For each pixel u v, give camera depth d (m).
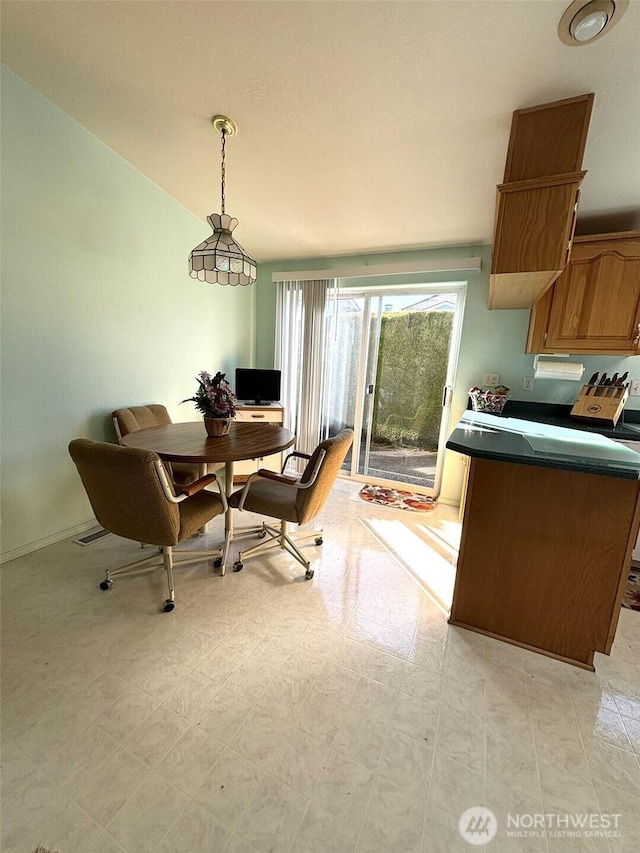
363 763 1.15
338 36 1.46
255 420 3.57
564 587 1.56
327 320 3.79
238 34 1.52
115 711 1.27
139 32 1.59
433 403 3.54
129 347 2.76
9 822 0.96
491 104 1.63
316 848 0.94
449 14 1.31
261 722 1.26
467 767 1.15
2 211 1.93
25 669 1.42
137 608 1.79
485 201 2.42
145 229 2.77
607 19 1.18
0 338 1.99
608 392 2.57
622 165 1.88
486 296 3.06
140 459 1.48
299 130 2.02
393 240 3.13
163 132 2.22
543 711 1.34
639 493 1.41
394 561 2.34
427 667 1.52
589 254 2.33
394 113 1.80
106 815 0.99
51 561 2.15
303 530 2.69
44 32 1.67
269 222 3.09
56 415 2.31
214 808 1.02
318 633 1.68
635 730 1.28
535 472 1.55
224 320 3.72
